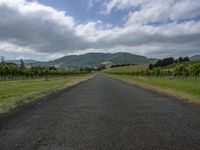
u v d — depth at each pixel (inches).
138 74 4116.6
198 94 922.1
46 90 1331.2
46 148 315.9
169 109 647.1
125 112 601.0
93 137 369.4
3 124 467.2
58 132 401.7
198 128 427.5
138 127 436.8
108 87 1590.8
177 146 323.9
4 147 321.1
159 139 357.7
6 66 3134.8
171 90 1139.9
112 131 407.5
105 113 587.5
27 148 316.2
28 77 3656.5
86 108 670.5
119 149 311.3
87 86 1713.8
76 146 324.2
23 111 624.7
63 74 5300.2
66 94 1099.9
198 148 315.6
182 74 2311.8
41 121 493.4
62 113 589.0
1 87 1593.3
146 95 1026.7
